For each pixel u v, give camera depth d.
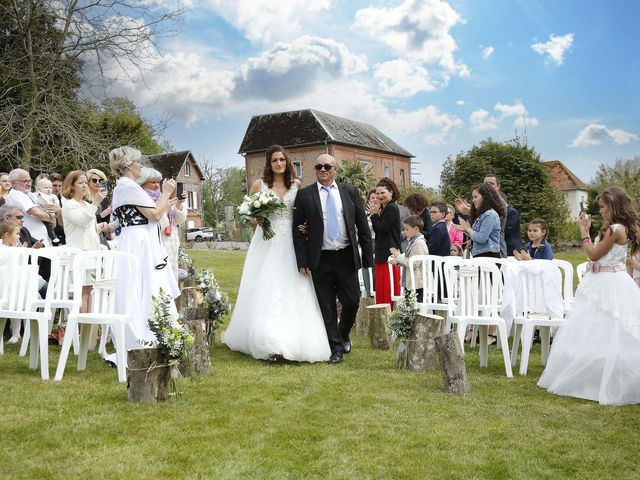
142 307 5.27
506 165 33.69
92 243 6.50
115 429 3.69
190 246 28.36
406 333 5.67
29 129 15.02
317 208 5.97
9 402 4.16
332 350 6.04
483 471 3.24
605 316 4.75
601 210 4.97
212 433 3.69
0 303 5.05
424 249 7.10
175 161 50.25
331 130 45.59
